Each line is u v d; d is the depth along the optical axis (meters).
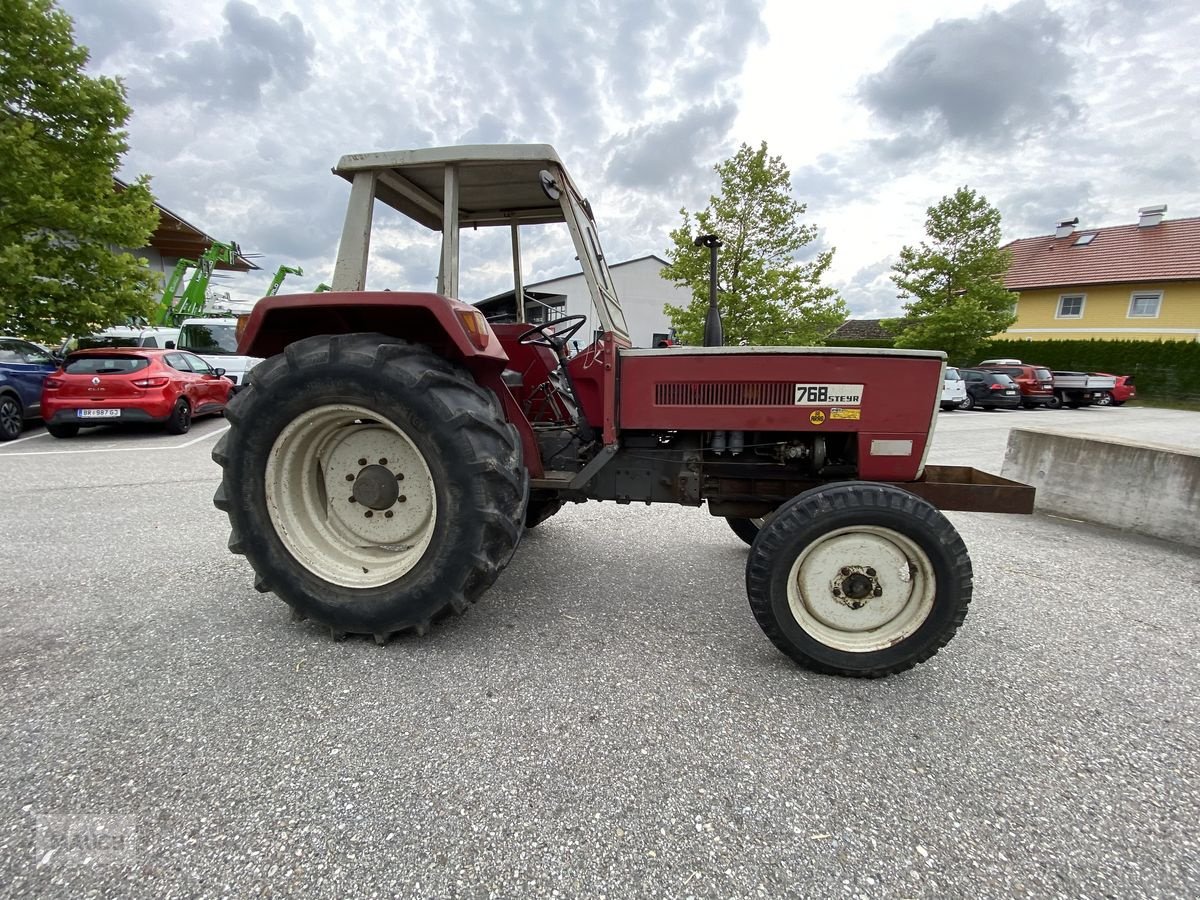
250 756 1.62
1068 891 1.27
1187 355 21.50
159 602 2.63
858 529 2.09
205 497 4.56
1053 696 2.05
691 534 3.86
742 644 2.37
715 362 2.41
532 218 3.20
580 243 2.55
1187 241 24.36
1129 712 1.96
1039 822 1.47
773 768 1.63
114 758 1.60
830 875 1.30
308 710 1.84
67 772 1.55
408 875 1.27
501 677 2.07
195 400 8.45
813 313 12.68
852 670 2.10
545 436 2.92
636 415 2.49
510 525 2.19
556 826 1.41
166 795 1.47
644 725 1.81
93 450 6.74
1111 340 23.98
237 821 1.40
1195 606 2.88
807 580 2.13
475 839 1.36
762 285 12.27
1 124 8.05
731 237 12.57
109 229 8.96
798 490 2.66
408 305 2.20
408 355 2.18
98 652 2.18
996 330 20.84
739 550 3.54
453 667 2.13
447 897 1.22
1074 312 26.08
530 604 2.72
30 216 8.40
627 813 1.46
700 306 12.88
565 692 1.98
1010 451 5.03
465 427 2.12
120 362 7.55
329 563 2.33
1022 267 28.52
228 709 1.84
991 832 1.43
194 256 23.78
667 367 2.44
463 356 2.39
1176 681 2.17
